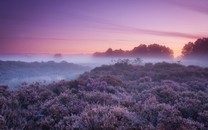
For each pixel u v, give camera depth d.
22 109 8.90
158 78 23.33
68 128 6.54
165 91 12.19
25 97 10.09
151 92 12.58
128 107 8.95
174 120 6.94
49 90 12.11
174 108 8.84
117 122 6.70
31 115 8.05
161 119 7.10
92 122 6.63
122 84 16.41
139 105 9.10
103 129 6.32
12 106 8.91
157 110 8.15
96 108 7.77
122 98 11.09
